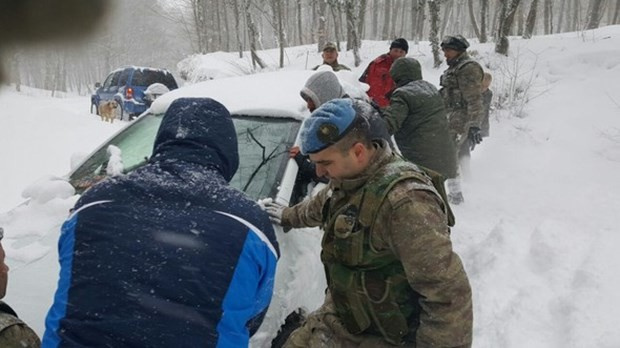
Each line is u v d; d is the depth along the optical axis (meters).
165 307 1.14
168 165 1.37
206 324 1.16
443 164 4.12
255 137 2.86
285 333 2.27
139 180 1.33
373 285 1.56
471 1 21.75
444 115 4.13
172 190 1.30
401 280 1.55
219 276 1.20
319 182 2.77
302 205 2.17
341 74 4.28
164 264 1.17
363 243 1.52
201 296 1.17
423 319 1.47
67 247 1.24
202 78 17.00
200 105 1.45
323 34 18.91
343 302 1.63
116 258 1.17
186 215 1.25
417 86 4.05
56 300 1.19
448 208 1.62
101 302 1.13
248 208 1.34
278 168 2.66
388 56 6.04
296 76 3.57
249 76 3.71
